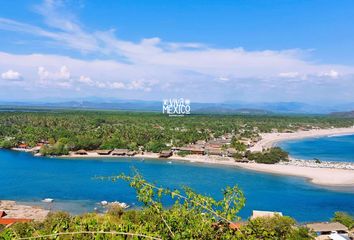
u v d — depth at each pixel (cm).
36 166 12412
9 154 15025
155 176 11262
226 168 13200
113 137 16962
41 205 7700
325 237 5691
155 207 1118
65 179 10225
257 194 9300
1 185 9431
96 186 9325
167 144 17125
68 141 15712
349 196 9325
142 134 17812
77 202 7931
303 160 15112
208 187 9800
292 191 9800
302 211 7838
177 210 1110
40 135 17188
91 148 15950
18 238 1104
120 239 1041
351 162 14950
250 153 15125
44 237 1116
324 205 8375
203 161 14525
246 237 1048
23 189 9031
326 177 11844
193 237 1047
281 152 15088
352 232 5919
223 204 1109
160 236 1040
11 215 6812
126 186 9300
